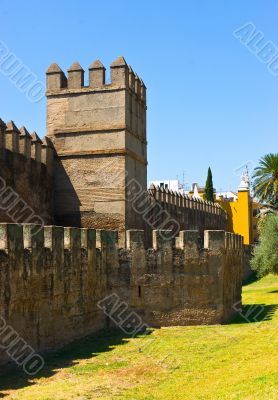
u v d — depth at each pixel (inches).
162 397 595.2
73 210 1230.3
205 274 1106.7
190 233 1100.5
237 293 1295.5
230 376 655.8
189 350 831.7
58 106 1250.0
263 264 1987.0
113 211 1213.1
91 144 1229.1
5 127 1040.8
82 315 932.6
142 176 1368.1
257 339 892.6
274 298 1685.5
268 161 2466.8
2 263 705.6
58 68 1253.7
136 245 1067.3
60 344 857.5
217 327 1069.1
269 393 556.7
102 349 849.5
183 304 1086.4
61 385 642.8
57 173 1243.2
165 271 1079.0
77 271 916.0
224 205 3228.3
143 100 1373.0
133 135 1283.2
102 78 1231.5
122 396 598.5
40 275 799.7
